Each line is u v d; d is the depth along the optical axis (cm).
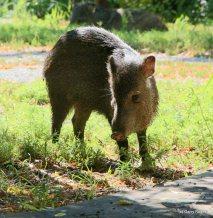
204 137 1362
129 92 1106
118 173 1142
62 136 1368
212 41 3244
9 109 1691
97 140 1381
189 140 1355
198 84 2094
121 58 1146
